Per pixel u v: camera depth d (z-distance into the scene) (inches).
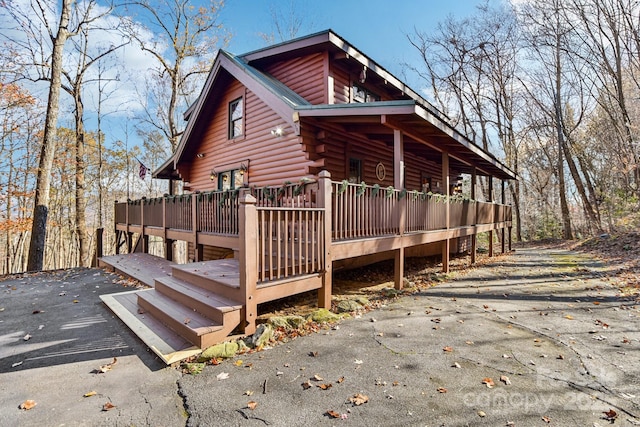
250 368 124.0
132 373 120.9
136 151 984.3
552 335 156.3
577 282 266.5
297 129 278.7
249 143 378.9
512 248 578.6
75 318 188.1
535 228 845.2
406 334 158.7
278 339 151.3
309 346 144.6
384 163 409.1
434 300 221.3
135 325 162.2
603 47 586.2
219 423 91.7
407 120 247.9
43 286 283.4
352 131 311.3
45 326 175.5
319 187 182.7
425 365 126.2
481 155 340.2
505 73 796.0
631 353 135.0
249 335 148.3
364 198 213.3
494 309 199.6
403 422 91.5
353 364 127.2
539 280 280.7
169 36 678.5
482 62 816.9
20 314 199.0
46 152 406.9
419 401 101.7
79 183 593.9
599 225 595.8
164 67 708.7
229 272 190.4
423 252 372.2
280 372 120.8
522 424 90.0
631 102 609.3
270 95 302.7
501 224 491.8
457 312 194.1
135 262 362.9
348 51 331.6
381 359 131.6
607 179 688.4
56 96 416.5
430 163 541.0
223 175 430.6
